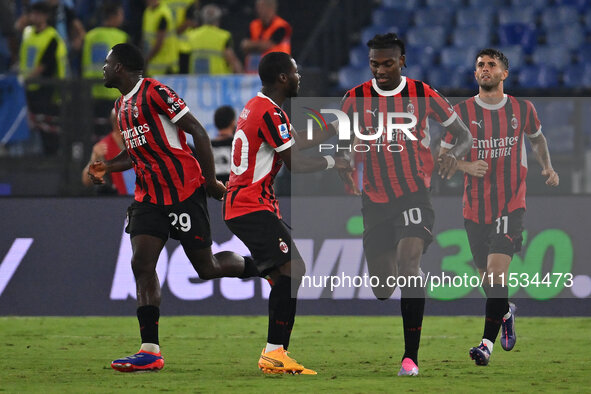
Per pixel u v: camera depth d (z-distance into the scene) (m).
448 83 50.75
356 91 19.27
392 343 23.75
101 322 28.17
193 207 18.72
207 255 19.27
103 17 43.62
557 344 23.38
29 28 38.97
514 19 54.59
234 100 32.91
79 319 28.84
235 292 29.48
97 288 29.50
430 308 28.69
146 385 16.72
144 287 18.56
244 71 41.59
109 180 32.44
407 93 19.14
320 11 56.78
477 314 28.64
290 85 18.06
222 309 29.41
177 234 18.86
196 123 18.22
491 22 54.50
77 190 33.12
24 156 34.31
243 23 56.25
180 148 18.52
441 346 23.11
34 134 34.28
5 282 29.56
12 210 29.75
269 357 18.12
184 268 29.52
